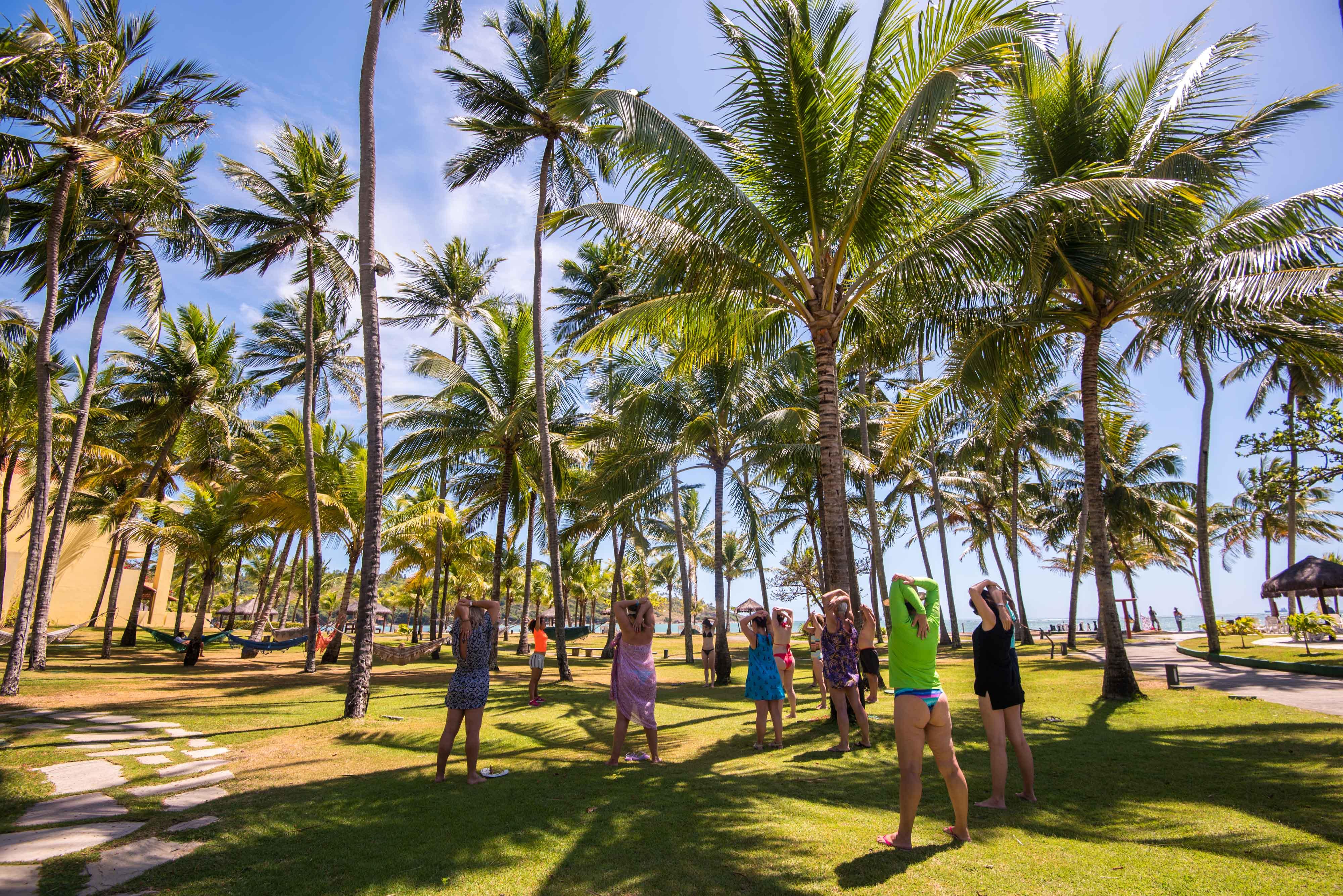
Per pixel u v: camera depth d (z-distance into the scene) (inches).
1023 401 473.7
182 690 517.3
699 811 184.2
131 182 533.3
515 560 1636.3
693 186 331.9
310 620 701.9
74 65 467.2
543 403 643.5
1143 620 1946.4
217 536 862.5
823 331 359.6
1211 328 390.6
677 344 486.6
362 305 403.5
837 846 153.6
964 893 125.5
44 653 598.5
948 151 326.6
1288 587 760.3
